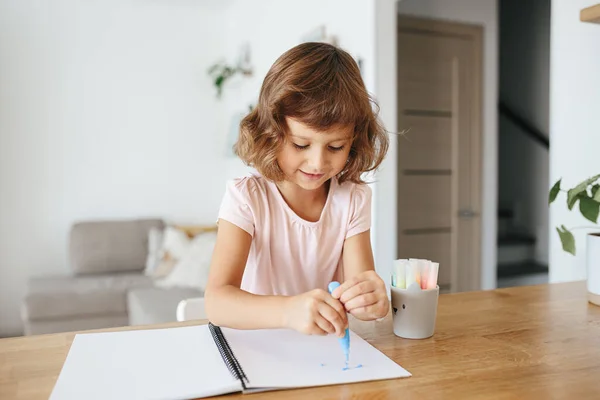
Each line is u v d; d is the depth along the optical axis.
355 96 0.79
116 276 3.51
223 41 4.23
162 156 4.05
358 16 2.46
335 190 1.01
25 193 3.66
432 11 3.03
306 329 0.69
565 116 1.49
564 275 1.49
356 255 0.99
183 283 3.17
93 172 3.85
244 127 0.87
